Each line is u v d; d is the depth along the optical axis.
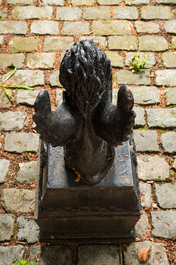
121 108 1.52
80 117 1.68
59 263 2.64
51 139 1.63
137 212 2.25
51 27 4.09
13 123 3.36
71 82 1.58
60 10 4.24
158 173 3.06
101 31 4.05
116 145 1.71
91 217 2.26
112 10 4.25
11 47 3.92
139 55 3.85
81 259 2.65
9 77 3.67
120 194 2.12
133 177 2.19
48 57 3.83
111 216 2.27
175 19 4.18
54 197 2.13
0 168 3.08
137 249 2.69
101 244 2.72
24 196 2.94
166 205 2.90
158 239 2.75
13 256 2.67
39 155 2.54
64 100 1.73
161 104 3.49
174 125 3.34
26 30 4.06
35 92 3.57
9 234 2.76
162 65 3.78
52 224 2.41
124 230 2.58
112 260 2.65
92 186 2.06
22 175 3.05
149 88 3.60
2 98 3.52
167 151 3.18
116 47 3.92
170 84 3.63
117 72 3.72
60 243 2.72
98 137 1.82
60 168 2.14
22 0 4.32
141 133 3.29
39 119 1.51
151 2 4.32
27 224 2.81
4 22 4.13
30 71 3.72
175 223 2.82
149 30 4.07
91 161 1.91
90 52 1.53
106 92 1.73
